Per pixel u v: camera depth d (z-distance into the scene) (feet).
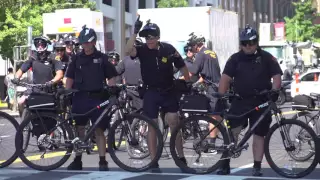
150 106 56.34
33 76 70.13
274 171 55.67
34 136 57.82
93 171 57.26
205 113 55.06
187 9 141.38
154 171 56.29
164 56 56.18
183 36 141.08
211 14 141.59
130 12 281.33
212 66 69.67
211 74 69.46
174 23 141.79
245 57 54.08
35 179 53.11
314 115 60.29
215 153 54.70
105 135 58.54
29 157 57.98
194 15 140.87
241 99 53.98
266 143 53.88
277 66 53.98
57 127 57.21
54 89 65.92
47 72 69.51
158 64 56.18
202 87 68.28
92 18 133.90
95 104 56.39
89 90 56.54
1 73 226.58
